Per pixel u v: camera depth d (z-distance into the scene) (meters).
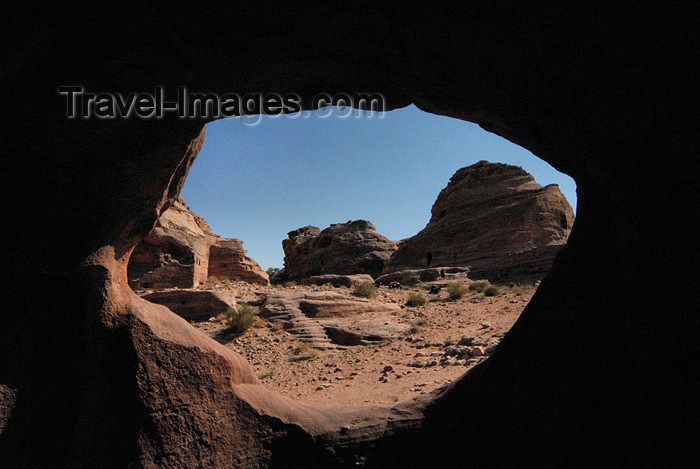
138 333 4.14
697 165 2.41
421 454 4.31
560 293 3.64
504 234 33.56
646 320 2.82
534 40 2.47
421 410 4.66
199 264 28.56
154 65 2.97
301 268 58.75
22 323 3.99
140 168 3.84
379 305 18.77
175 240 27.12
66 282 4.13
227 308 18.19
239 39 2.88
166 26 2.76
